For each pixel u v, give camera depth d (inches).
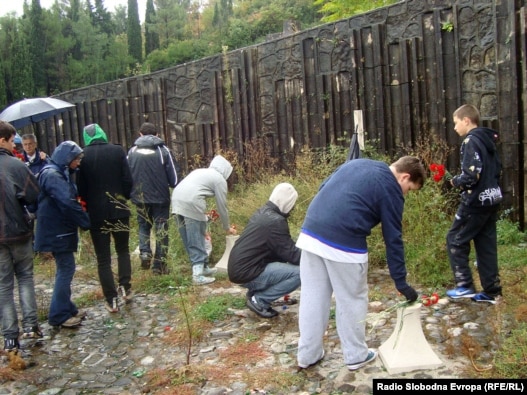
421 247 225.3
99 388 149.3
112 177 205.5
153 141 249.1
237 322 188.9
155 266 247.6
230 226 258.5
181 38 1892.2
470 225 183.3
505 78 255.8
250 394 138.3
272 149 371.2
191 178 238.4
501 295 186.1
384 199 135.0
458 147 281.4
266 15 1316.4
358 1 524.1
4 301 169.8
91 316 207.6
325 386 139.4
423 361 143.0
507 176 260.2
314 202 143.6
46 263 296.7
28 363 167.5
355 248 137.7
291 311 195.0
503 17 254.1
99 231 205.6
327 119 339.3
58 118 450.9
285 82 357.4
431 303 147.3
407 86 298.7
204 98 397.1
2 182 167.6
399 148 307.3
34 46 1253.7
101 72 1437.0
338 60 329.1
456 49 276.7
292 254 183.2
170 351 169.9
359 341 144.6
